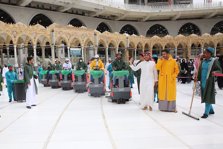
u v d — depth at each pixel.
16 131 6.10
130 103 9.68
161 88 7.81
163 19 55.56
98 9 44.47
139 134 5.48
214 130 5.58
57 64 17.06
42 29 26.70
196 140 4.93
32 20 40.88
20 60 30.56
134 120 6.79
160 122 6.48
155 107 8.70
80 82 13.66
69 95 12.73
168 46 46.25
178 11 49.84
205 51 6.85
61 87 16.58
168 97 7.70
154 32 56.81
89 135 5.52
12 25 24.58
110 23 52.25
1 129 6.36
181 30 56.56
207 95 6.64
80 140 5.19
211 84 6.61
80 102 10.29
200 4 49.59
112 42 37.22
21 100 11.30
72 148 4.73
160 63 7.74
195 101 9.74
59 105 9.71
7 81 11.28
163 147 4.60
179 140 4.97
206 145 4.62
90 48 34.28
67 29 28.53
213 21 54.56
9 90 11.34
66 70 15.35
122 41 38.66
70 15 44.88
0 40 28.48
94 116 7.46
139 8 49.59
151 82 8.07
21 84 11.24
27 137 5.55
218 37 42.22
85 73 13.87
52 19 42.28
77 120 7.02
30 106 9.38
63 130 6.02
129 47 42.28
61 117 7.49
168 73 7.65
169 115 7.29
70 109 8.77
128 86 9.70
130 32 56.50
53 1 37.53
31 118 7.53
